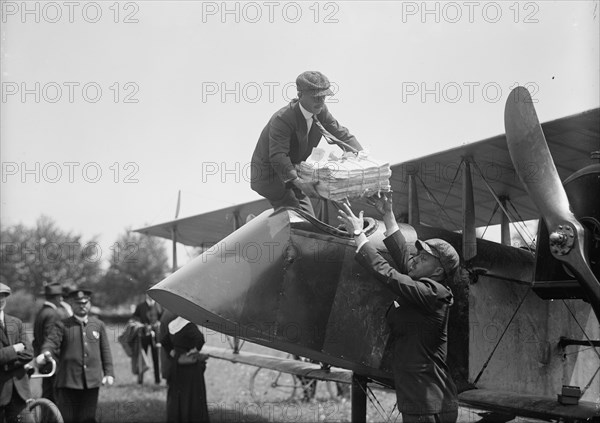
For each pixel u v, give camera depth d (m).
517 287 5.57
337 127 4.75
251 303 4.24
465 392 4.93
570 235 4.21
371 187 4.18
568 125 4.82
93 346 7.19
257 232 4.42
